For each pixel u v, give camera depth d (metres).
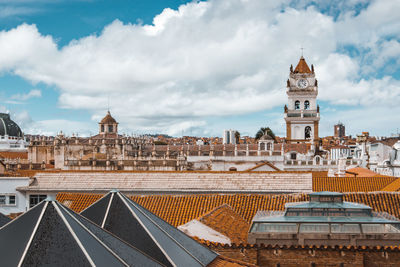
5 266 14.66
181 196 39.88
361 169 80.31
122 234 18.77
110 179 53.16
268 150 117.12
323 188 49.00
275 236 26.38
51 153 124.31
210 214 31.48
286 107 169.88
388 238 25.38
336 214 27.95
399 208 34.66
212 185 51.19
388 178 50.78
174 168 82.88
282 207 36.94
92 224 16.89
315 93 167.38
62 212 16.42
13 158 133.88
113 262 15.20
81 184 52.69
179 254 18.30
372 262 24.06
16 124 188.12
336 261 24.31
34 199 52.84
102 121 142.25
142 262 16.22
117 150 122.81
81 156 110.38
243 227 32.31
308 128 167.12
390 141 157.12
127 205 19.89
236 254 24.98
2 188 52.69
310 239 25.97
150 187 51.53
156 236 18.53
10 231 16.03
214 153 116.81
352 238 25.62
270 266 24.73
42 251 15.08
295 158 146.50
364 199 36.09
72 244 15.29
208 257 20.05
